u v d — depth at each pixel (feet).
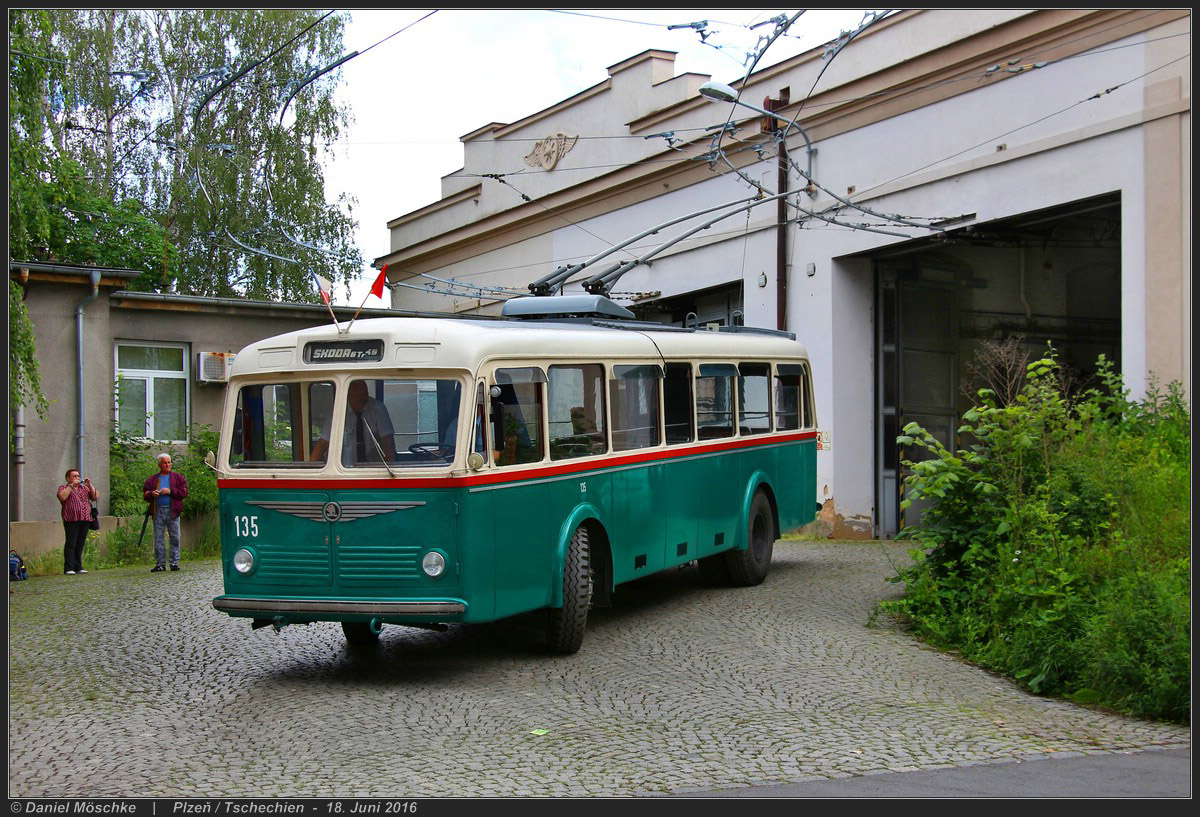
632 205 82.33
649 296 80.02
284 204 107.86
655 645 33.32
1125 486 34.63
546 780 20.84
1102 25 49.96
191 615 40.22
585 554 32.58
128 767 21.72
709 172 74.79
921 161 59.72
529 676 29.55
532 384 31.17
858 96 63.00
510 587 29.55
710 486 41.14
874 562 51.47
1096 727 25.08
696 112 75.56
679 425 39.37
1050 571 31.40
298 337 29.84
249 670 30.73
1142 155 48.32
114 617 40.06
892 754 22.65
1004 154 54.85
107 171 103.35
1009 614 31.86
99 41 101.96
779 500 46.83
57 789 20.38
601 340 35.09
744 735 23.94
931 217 59.16
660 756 22.43
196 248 105.91
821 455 66.95
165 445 72.02
